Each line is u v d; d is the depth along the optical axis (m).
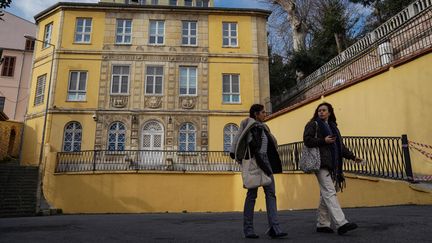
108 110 23.30
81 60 24.06
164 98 23.83
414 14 13.26
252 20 25.81
